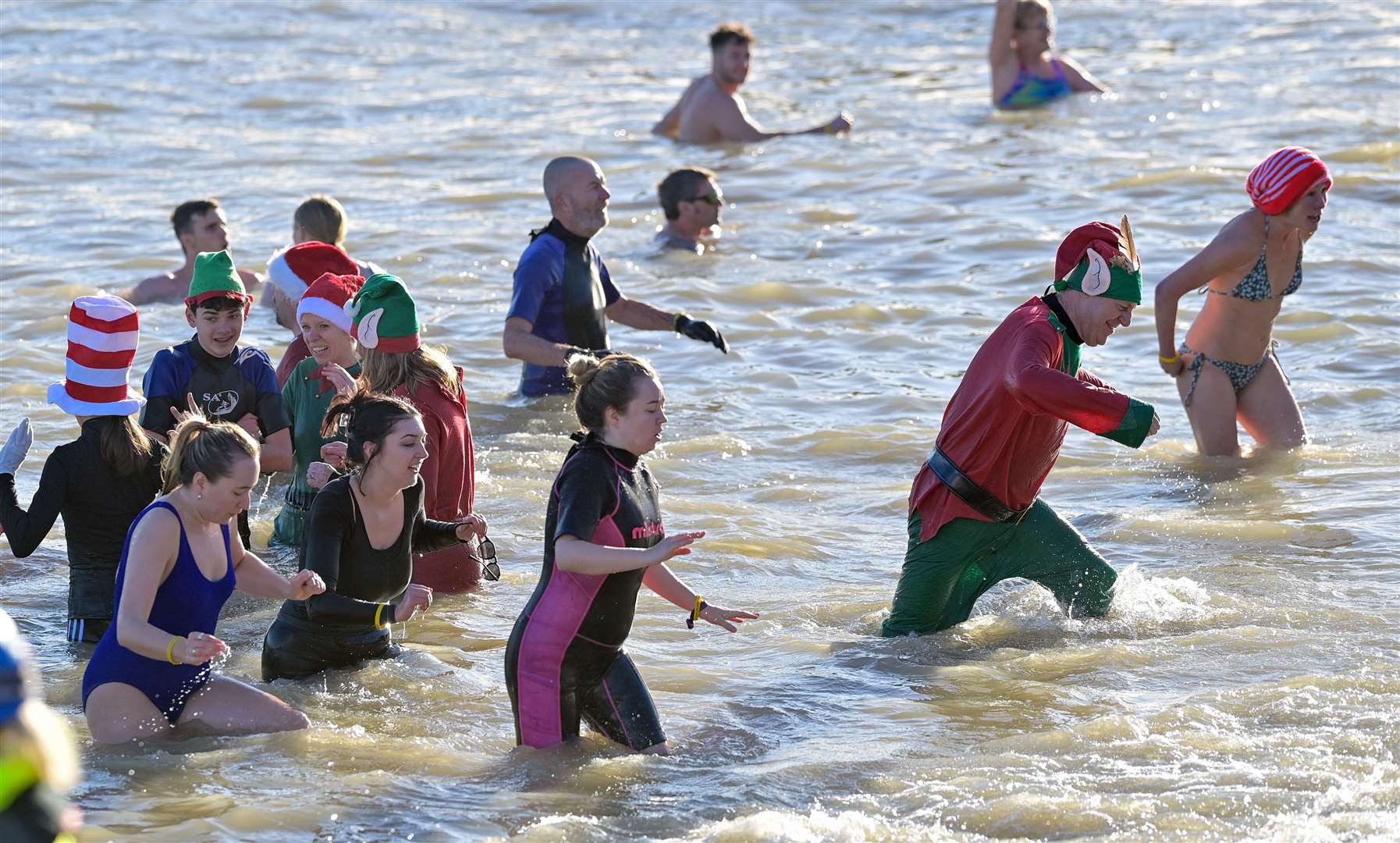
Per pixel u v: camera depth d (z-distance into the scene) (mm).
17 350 29609
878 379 28953
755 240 39094
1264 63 60531
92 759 14148
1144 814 12539
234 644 17531
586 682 14352
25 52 65438
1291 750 13719
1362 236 36812
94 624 17281
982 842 12250
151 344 30375
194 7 76000
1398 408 26109
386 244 38438
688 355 30766
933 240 38656
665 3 82688
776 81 62625
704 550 20375
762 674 16438
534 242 26109
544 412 26703
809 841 12156
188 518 14781
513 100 58750
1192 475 23188
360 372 19719
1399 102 51562
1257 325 23672
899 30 75312
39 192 44250
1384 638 16562
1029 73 54438
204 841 12477
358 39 71188
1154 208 40250
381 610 15789
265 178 46125
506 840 12484
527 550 20500
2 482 16906
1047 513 17703
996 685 15883
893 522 21766
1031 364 16234
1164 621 17516
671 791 13477
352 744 14500
